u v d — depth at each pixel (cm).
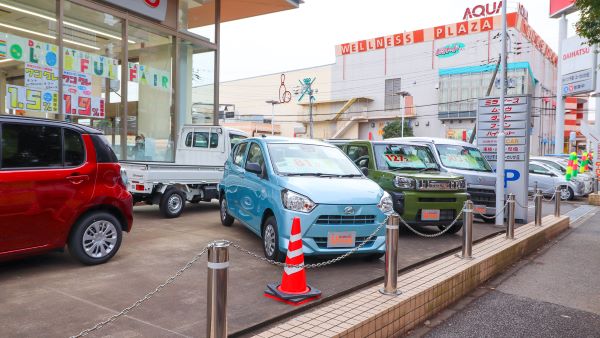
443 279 507
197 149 1181
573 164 1870
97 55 1041
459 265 576
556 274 668
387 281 450
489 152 1075
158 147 1220
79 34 1000
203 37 1313
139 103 1157
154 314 399
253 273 537
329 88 6825
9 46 873
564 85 2830
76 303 419
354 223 559
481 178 985
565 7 2827
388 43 6188
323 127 6812
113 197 560
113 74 1084
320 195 551
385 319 405
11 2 877
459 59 5581
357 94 6512
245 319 393
